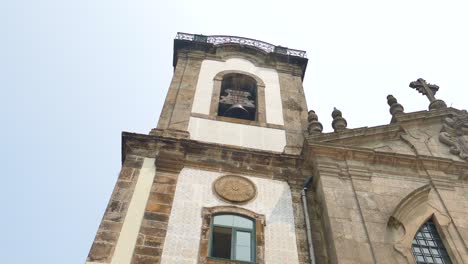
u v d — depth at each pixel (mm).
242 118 17328
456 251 10812
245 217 11734
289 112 16875
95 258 10086
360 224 11062
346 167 12859
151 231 10883
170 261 10258
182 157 13250
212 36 20953
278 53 20359
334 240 10555
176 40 20125
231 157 13547
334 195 11836
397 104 15891
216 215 11664
